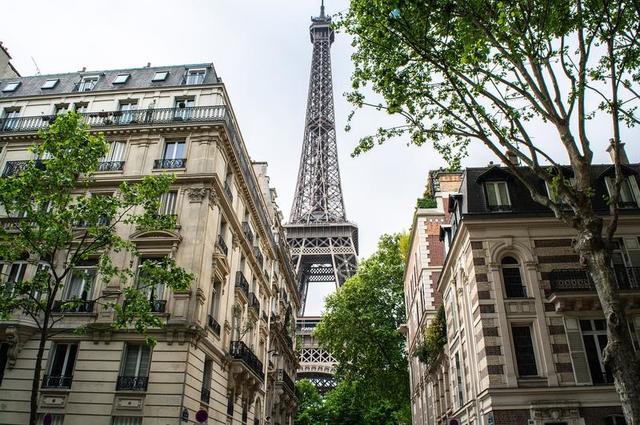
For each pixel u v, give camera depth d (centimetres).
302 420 7044
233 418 2927
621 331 1316
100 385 2256
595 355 2211
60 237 1841
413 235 4250
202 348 2434
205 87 3019
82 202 1870
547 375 2155
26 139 2967
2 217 2664
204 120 2811
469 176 2680
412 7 1639
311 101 14038
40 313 2452
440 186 4266
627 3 1583
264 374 3834
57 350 2411
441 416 3362
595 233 1430
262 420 3700
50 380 2320
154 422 2148
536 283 2356
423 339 3828
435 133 1828
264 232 3916
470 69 1719
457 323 2789
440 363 3366
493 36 1609
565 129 1511
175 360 2258
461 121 1683
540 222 2470
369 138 1878
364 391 4891
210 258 2597
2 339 2386
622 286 2312
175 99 3030
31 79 3459
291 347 5322
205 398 2489
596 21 1512
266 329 3969
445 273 3092
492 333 2256
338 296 5184
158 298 2422
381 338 4794
